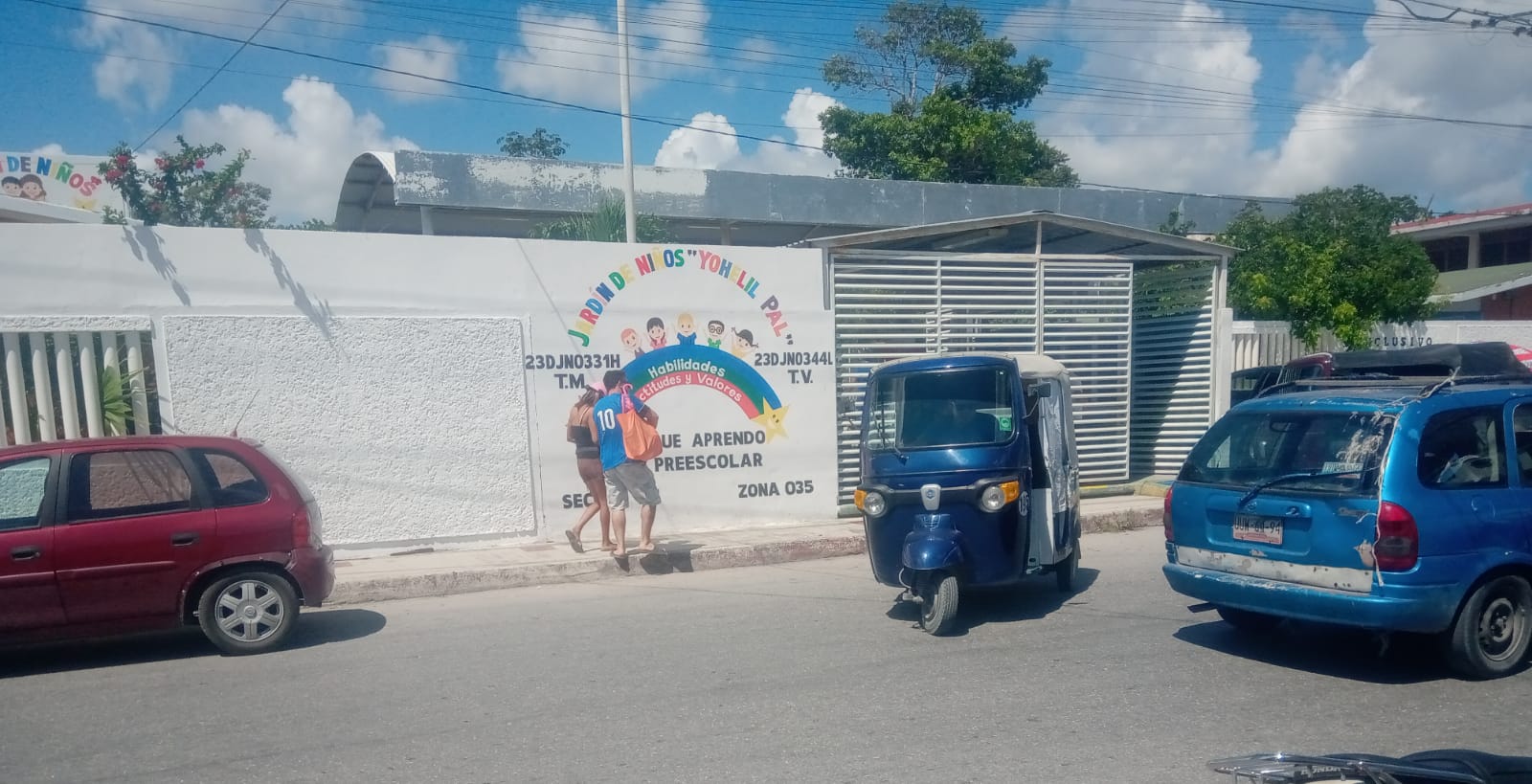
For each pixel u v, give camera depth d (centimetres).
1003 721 570
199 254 1002
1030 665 678
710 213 1848
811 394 1236
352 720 596
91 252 967
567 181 1783
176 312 995
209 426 1006
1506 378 704
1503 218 2488
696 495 1186
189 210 1411
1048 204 2133
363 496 1057
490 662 715
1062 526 862
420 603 923
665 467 1172
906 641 748
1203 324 1456
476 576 971
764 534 1164
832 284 1245
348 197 1958
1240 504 673
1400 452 612
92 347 967
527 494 1114
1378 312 1680
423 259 1073
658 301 1161
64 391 959
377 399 1059
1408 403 635
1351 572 611
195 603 747
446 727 581
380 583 937
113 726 596
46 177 1981
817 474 1242
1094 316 1395
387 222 2067
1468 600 612
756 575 1021
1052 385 868
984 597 902
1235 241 1833
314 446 1039
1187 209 2323
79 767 531
